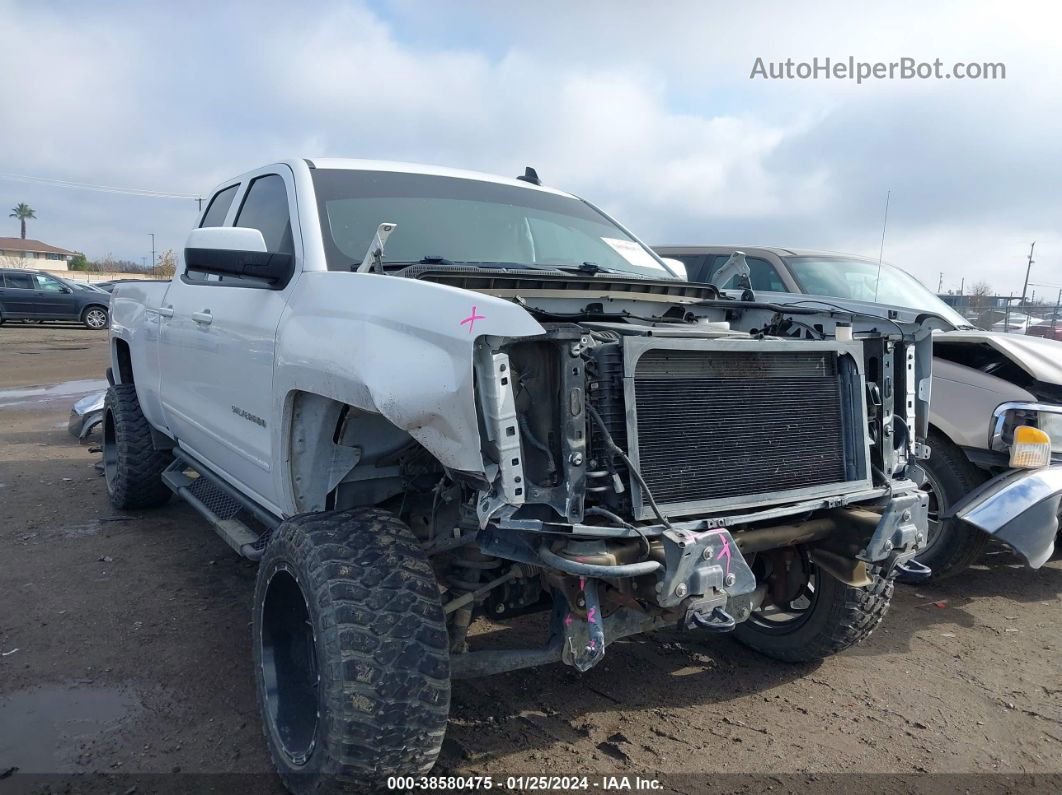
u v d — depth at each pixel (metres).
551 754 2.92
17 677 3.35
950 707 3.39
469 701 3.29
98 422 8.27
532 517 2.33
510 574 2.84
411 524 3.09
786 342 2.72
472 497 2.48
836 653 3.61
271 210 3.72
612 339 2.42
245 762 2.82
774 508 2.66
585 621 2.55
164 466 5.50
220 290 3.79
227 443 3.66
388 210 3.51
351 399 2.45
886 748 3.05
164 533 5.31
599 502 2.42
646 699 3.38
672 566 2.30
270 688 2.80
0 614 3.97
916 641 4.10
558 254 3.84
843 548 3.00
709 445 2.56
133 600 4.19
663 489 2.45
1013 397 4.38
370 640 2.34
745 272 4.10
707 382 2.56
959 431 4.53
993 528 3.87
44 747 2.86
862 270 6.96
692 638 4.03
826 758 2.96
